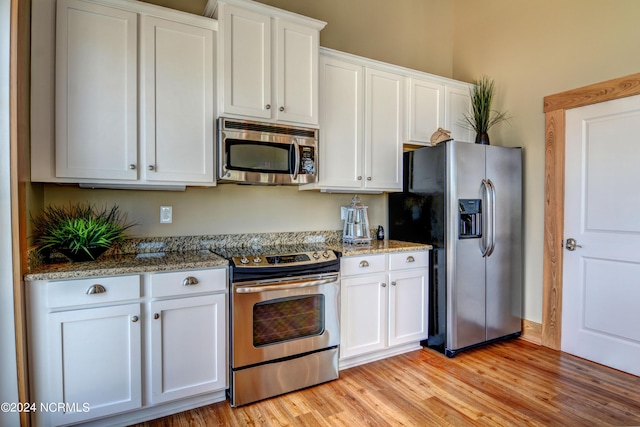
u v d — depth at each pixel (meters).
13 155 1.55
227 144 2.18
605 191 2.55
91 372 1.70
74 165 1.83
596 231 2.60
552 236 2.86
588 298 2.65
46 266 1.76
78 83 1.84
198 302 1.95
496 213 2.88
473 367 2.54
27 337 1.59
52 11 1.78
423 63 3.60
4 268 1.55
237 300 2.02
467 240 2.73
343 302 2.45
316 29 2.51
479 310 2.81
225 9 2.17
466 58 3.62
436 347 2.81
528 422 1.88
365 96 2.83
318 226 3.01
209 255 2.21
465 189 2.71
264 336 2.12
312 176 2.49
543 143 2.94
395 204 3.21
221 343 2.03
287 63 2.38
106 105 1.90
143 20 1.99
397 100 2.99
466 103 3.37
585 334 2.67
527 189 3.06
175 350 1.90
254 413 1.98
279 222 2.82
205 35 2.15
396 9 3.43
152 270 1.82
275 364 2.15
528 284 3.06
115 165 1.93
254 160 2.28
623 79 2.42
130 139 1.96
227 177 2.18
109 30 1.91
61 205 2.09
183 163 2.11
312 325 2.29
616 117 2.49
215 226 2.56
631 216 2.41
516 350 2.84
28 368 1.60
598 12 2.58
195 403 2.02
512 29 3.18
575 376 2.39
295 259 2.23
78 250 1.85
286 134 2.39
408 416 1.95
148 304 1.83
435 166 2.79
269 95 2.32
